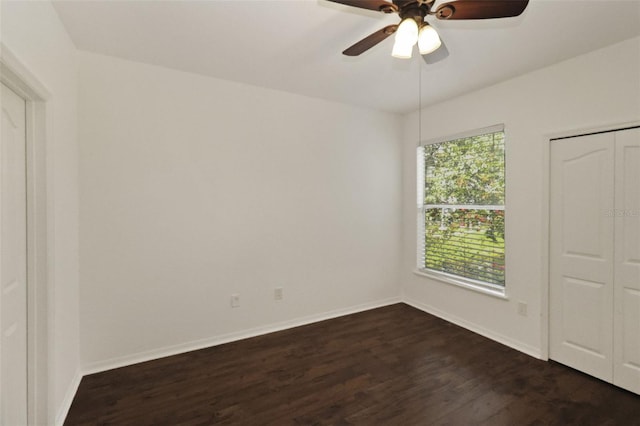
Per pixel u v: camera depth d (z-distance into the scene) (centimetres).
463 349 284
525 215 278
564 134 249
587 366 241
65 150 200
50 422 168
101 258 246
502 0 134
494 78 287
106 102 245
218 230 294
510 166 288
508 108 289
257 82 299
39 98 159
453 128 343
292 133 330
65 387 200
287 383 232
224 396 216
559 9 183
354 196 374
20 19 134
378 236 395
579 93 241
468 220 335
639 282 215
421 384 230
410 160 399
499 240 305
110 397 214
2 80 135
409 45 149
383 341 301
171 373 244
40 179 163
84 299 241
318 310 354
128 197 255
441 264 369
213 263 292
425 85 305
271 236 321
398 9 151
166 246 271
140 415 197
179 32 212
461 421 192
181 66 265
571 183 248
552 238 261
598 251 233
